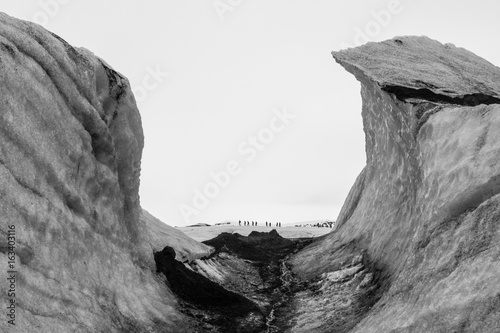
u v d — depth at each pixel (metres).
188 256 22.30
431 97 18.47
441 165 14.62
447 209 13.12
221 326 16.19
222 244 28.86
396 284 14.00
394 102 18.98
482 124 13.98
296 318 17.38
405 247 16.92
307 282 21.66
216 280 22.08
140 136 18.39
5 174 11.18
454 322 10.05
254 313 17.59
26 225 11.37
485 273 10.25
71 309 11.87
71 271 12.76
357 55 23.38
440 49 25.84
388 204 21.03
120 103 17.19
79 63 15.20
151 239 20.22
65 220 12.92
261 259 28.02
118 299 14.27
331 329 15.41
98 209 15.33
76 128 14.31
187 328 15.45
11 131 11.66
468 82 20.75
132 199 18.03
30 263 11.26
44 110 12.96
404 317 11.84
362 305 16.72
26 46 12.98
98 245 14.68
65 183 13.37
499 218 11.23
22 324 10.08
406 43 25.25
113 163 16.41
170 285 17.77
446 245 12.31
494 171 12.24
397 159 20.78
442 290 11.05
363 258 20.67
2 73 11.68
